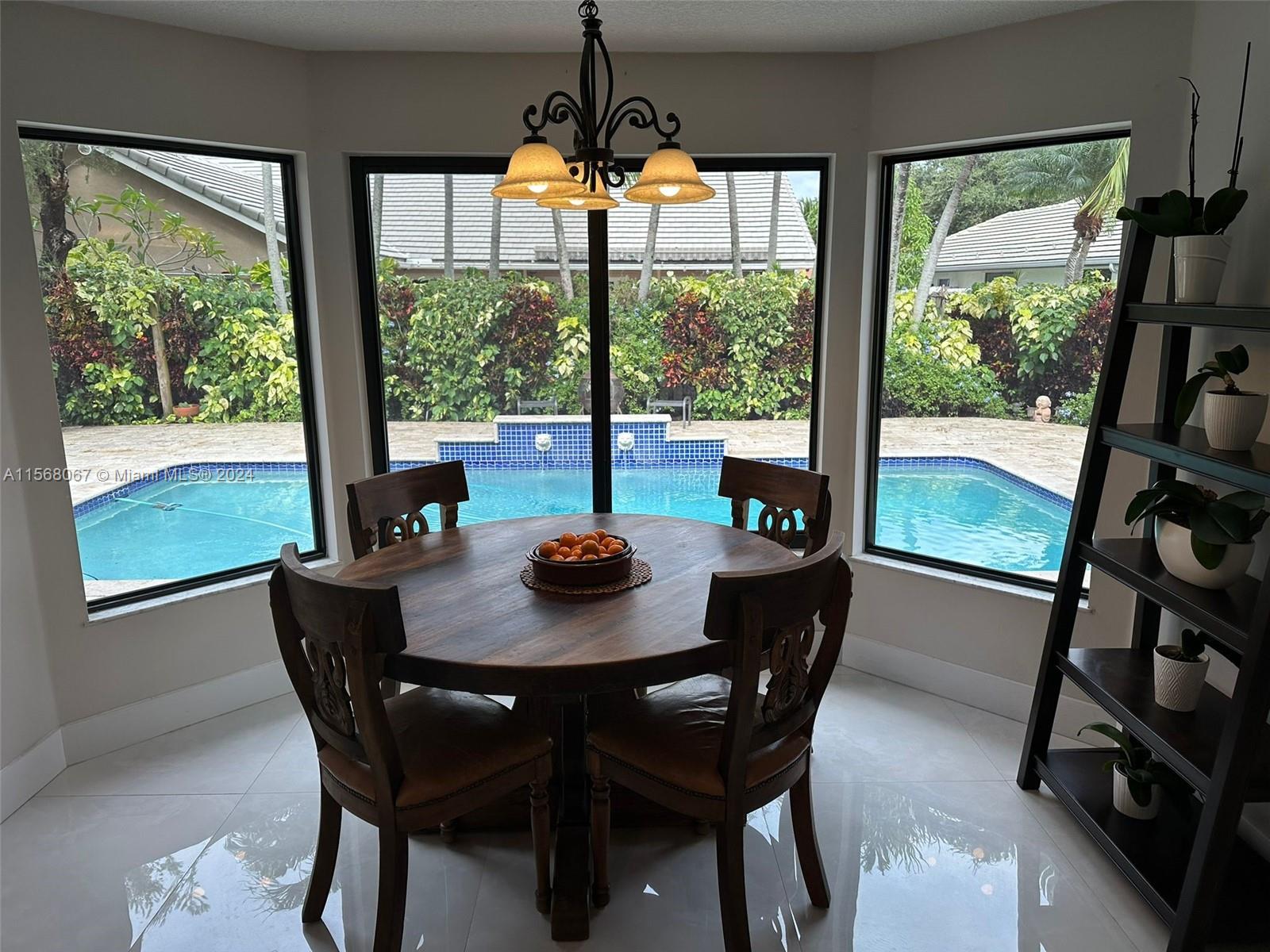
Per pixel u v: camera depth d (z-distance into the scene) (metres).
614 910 2.14
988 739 2.99
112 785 2.73
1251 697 1.73
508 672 1.76
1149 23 2.60
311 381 3.45
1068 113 2.78
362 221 3.40
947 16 2.79
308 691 1.95
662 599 2.16
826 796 2.65
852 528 3.54
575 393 3.58
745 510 2.99
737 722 1.79
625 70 3.22
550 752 2.04
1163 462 2.14
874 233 3.37
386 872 1.84
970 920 2.10
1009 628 3.10
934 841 2.42
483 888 2.23
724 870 1.89
